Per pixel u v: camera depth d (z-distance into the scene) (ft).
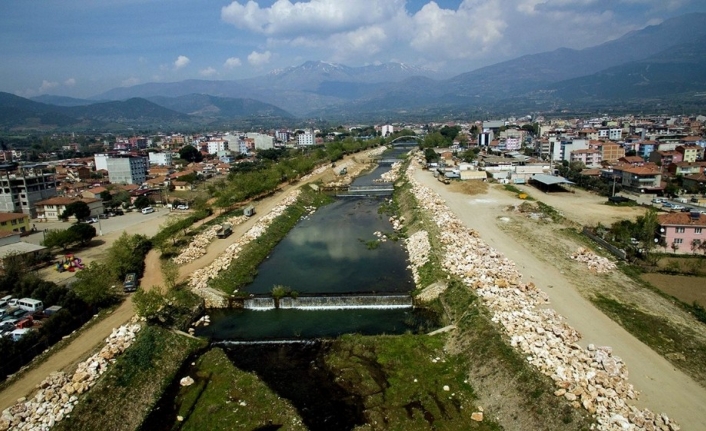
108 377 133.69
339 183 543.39
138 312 164.86
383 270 240.32
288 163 580.30
